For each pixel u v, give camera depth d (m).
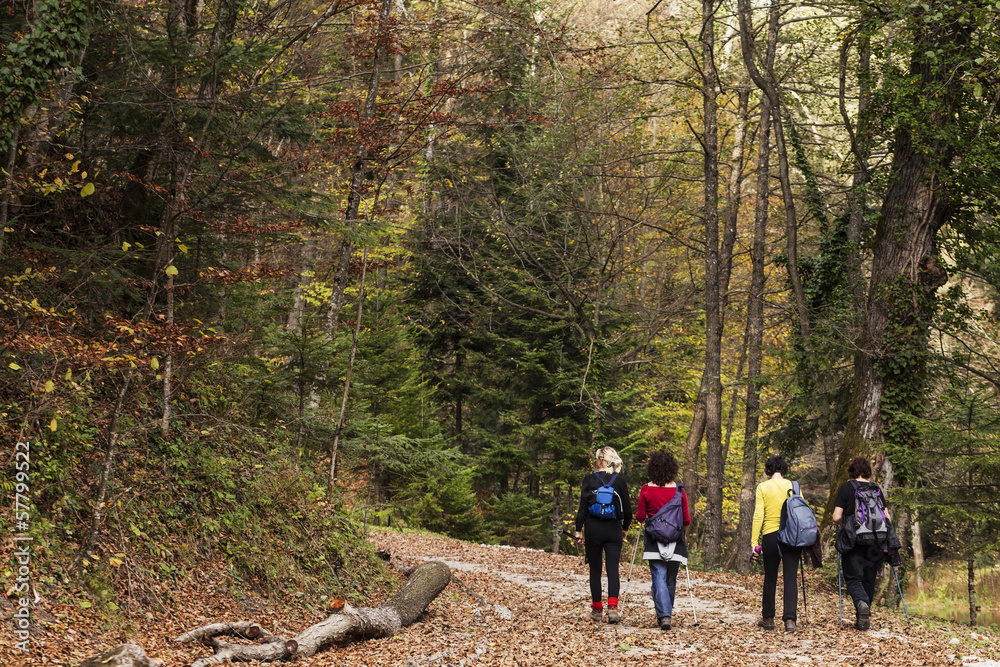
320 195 11.01
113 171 9.20
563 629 8.16
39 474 6.74
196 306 10.12
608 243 23.55
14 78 6.98
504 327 27.16
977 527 14.74
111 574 6.62
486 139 23.02
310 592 8.64
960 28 13.04
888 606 12.93
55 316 6.55
